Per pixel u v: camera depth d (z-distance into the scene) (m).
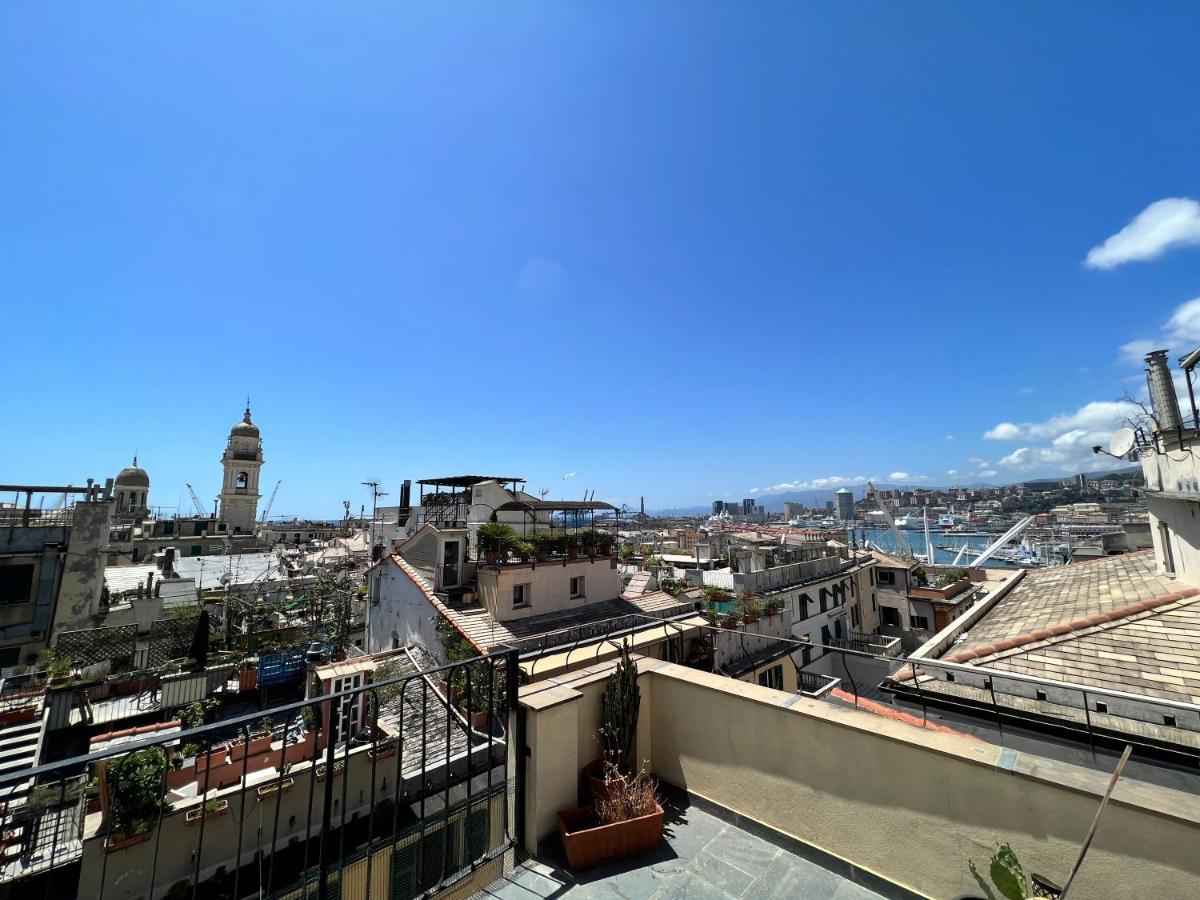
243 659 19.03
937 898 3.33
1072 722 6.72
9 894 8.09
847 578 32.22
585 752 4.66
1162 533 11.15
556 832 4.21
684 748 4.79
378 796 10.34
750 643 20.09
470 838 4.02
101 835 8.13
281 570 39.62
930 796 3.44
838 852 3.77
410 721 12.80
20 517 21.02
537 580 20.02
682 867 3.91
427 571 21.09
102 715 15.78
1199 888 2.58
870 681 26.58
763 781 4.21
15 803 8.94
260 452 62.72
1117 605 9.83
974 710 7.52
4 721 14.26
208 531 56.50
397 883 3.79
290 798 9.62
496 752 11.27
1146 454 11.20
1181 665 7.11
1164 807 2.71
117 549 43.88
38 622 19.61
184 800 8.93
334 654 19.88
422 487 31.03
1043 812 3.04
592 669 4.98
